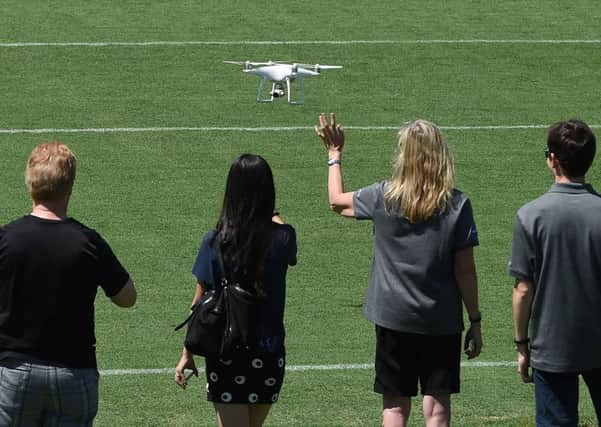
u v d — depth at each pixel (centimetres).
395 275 1427
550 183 3259
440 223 1409
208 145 3478
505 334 2341
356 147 3491
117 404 1992
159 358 2195
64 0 4797
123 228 2875
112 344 2248
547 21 4678
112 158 3353
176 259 2700
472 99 3928
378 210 1431
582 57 4322
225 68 4153
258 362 1351
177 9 4722
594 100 3953
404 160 1411
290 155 3419
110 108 3759
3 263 1252
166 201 3059
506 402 2028
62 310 1251
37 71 4050
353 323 2384
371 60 4247
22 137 3494
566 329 1338
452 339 1441
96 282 1271
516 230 1344
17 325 1254
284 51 4319
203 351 1342
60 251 1253
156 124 3638
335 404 2008
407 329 1425
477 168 3350
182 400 2023
